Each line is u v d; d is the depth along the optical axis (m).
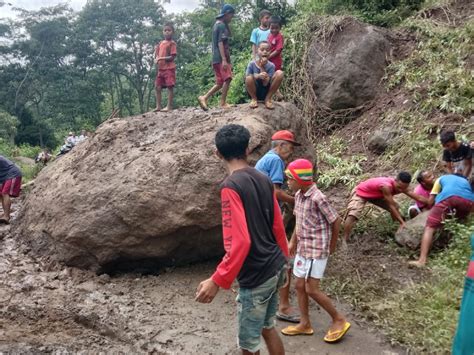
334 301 4.79
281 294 4.46
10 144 30.84
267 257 2.91
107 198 5.35
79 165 6.15
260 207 2.93
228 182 2.86
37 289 5.00
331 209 3.89
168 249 5.37
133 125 6.45
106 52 42.84
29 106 43.84
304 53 11.11
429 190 6.20
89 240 5.35
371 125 9.73
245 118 5.83
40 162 17.33
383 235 6.15
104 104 47.84
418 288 4.64
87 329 4.42
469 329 2.47
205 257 5.74
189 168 5.25
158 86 7.10
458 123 8.14
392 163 8.38
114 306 4.63
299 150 6.41
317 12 13.06
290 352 3.89
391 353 3.83
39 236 6.01
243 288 2.93
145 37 40.09
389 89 10.17
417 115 8.85
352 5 12.57
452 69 9.11
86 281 5.32
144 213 5.16
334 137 10.12
